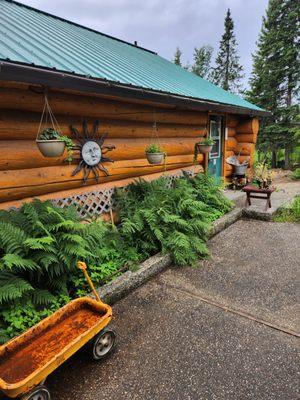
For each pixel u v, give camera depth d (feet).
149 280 11.73
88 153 13.84
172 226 13.98
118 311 9.66
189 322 9.05
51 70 9.43
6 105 10.58
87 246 10.14
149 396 6.53
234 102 23.97
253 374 7.06
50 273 9.29
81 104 13.09
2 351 6.51
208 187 19.54
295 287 11.03
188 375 7.07
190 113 20.58
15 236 8.73
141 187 16.31
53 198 12.71
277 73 54.54
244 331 8.61
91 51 17.13
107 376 7.09
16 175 11.30
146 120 17.17
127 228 12.48
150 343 8.16
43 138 10.20
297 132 48.11
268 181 20.53
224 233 16.99
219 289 11.03
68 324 7.73
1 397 5.83
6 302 8.29
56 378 7.04
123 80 12.90
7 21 15.49
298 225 17.97
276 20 55.36
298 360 7.46
